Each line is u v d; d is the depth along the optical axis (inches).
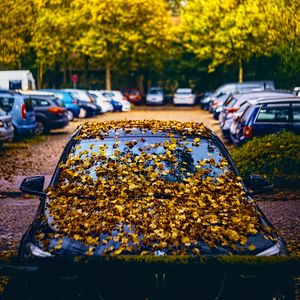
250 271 156.5
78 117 1326.3
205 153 231.6
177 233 171.0
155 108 2036.2
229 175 219.0
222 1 1780.3
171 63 2426.2
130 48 2064.5
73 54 2148.1
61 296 156.9
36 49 1765.5
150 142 237.5
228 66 2142.0
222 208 193.2
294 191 431.2
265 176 438.0
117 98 1749.5
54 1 1771.7
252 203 202.8
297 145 454.6
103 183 210.2
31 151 721.6
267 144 460.1
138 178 212.8
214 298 157.8
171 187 206.4
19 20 1441.9
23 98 832.3
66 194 206.1
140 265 154.6
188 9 1956.2
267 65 1946.4
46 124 955.3
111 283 157.9
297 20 1090.7
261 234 177.5
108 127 258.1
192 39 1904.5
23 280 159.8
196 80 2493.8
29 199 430.0
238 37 1701.5
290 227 333.4
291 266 156.6
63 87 2196.1
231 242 170.1
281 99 612.1
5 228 336.8
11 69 1660.9
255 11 1430.9
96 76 2544.3
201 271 155.1
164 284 156.6
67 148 237.3
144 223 177.5
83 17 1888.5
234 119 694.5
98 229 174.4
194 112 1712.6
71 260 156.1
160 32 2043.6
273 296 158.9
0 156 665.0
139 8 1979.6
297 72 1273.4
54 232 177.0
